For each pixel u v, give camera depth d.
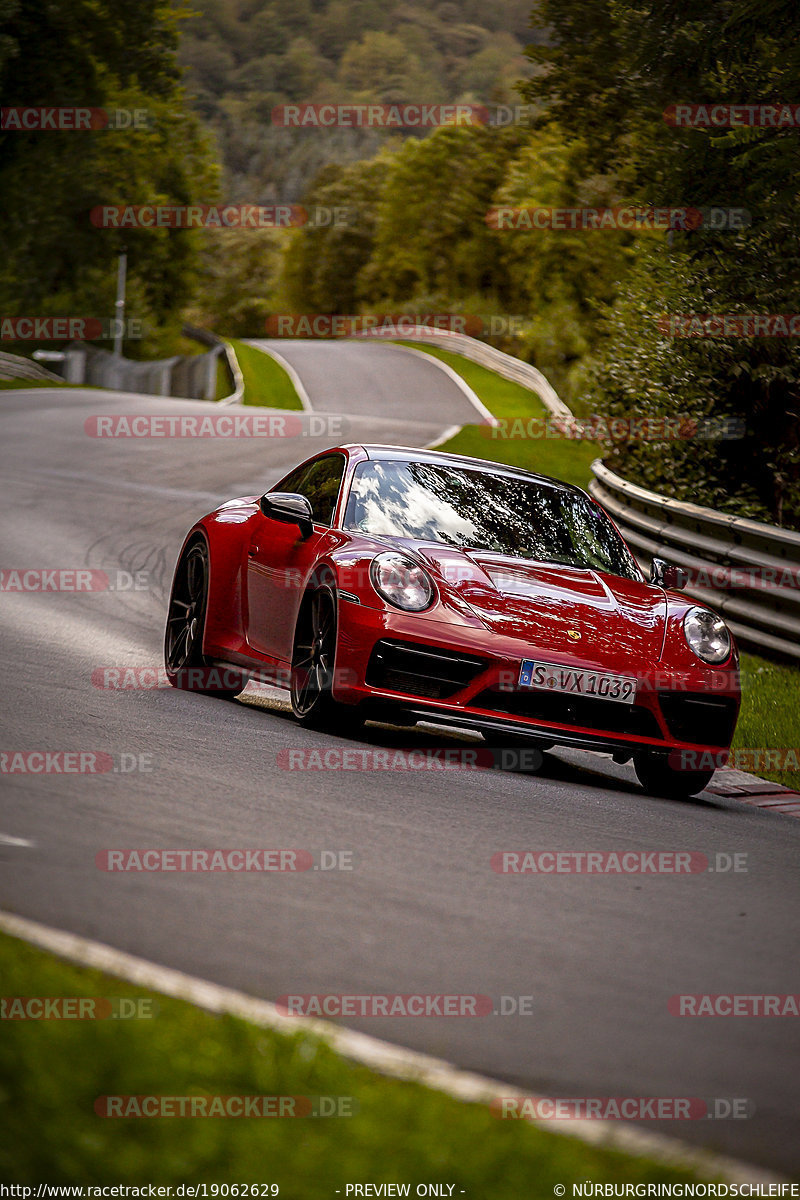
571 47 95.56
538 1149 8.31
